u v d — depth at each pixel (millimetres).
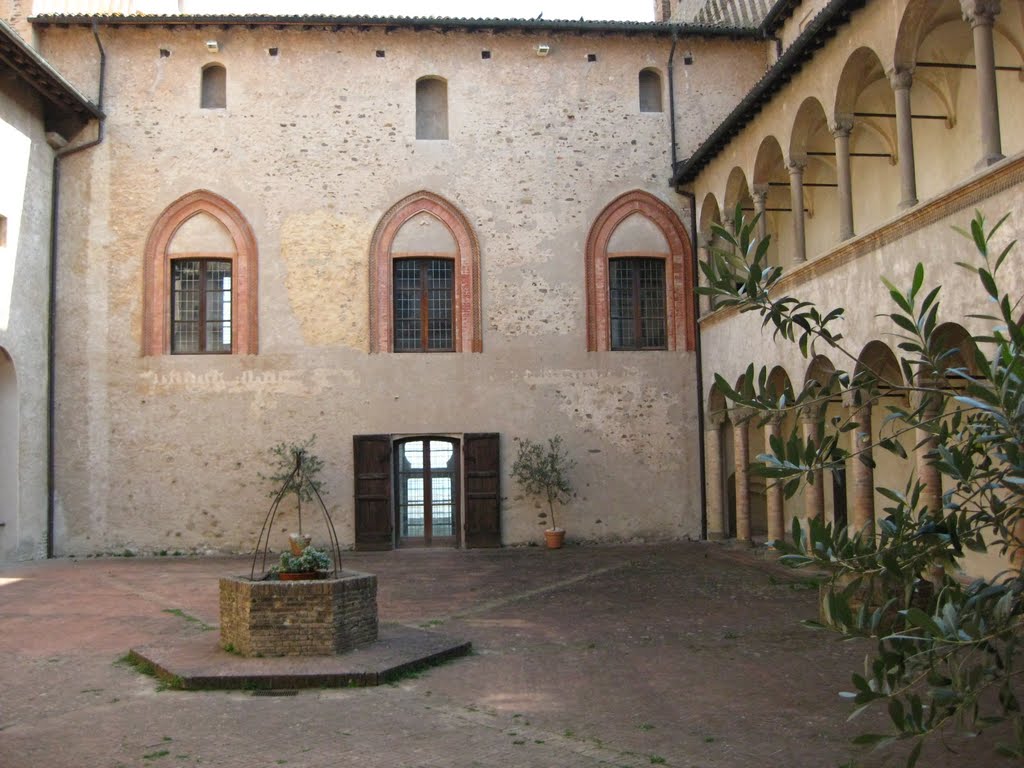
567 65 22156
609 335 21641
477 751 7262
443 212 21578
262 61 21516
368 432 20938
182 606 13836
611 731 7727
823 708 8258
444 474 21484
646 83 22719
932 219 11703
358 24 21281
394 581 16344
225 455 20672
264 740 7551
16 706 8594
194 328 21078
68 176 20891
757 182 18109
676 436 21625
